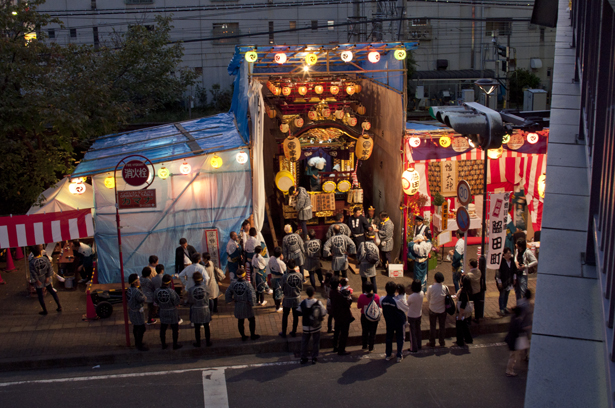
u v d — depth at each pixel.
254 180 13.77
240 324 10.39
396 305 9.48
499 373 9.18
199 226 13.73
